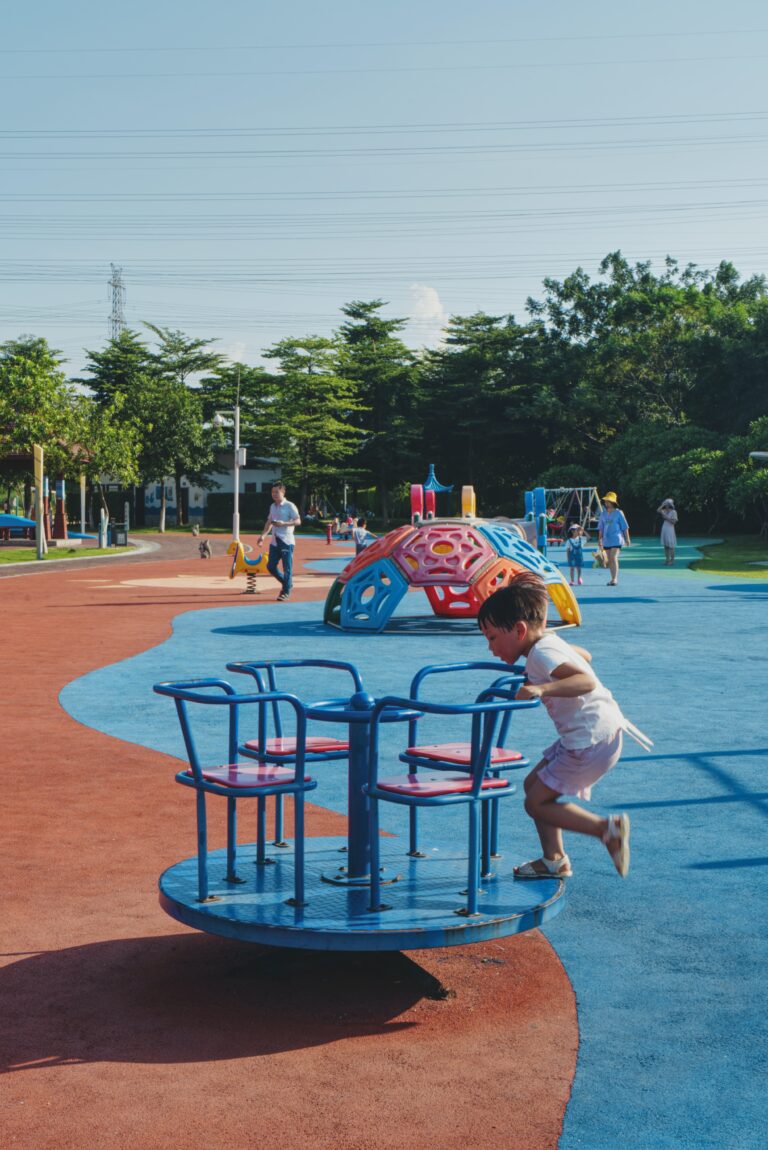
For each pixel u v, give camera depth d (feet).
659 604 69.87
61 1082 11.62
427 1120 10.82
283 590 76.18
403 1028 13.01
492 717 13.94
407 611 70.79
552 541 166.91
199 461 255.91
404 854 16.97
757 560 122.72
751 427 185.06
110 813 22.53
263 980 14.57
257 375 278.26
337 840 18.04
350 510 271.49
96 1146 10.33
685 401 234.17
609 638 51.85
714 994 13.87
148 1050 12.41
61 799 23.62
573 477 230.27
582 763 14.61
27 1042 12.60
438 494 288.30
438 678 40.68
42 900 17.48
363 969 14.93
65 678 40.52
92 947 15.64
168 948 15.64
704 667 42.32
